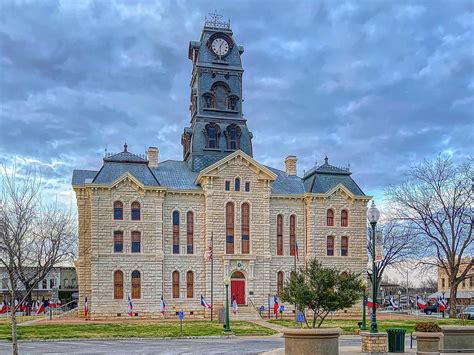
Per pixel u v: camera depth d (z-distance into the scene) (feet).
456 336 99.50
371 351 95.09
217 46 247.29
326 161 246.47
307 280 124.16
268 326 174.29
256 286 221.05
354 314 226.38
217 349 112.68
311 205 231.09
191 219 222.07
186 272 218.38
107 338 134.00
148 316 210.79
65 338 132.36
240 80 248.32
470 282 350.84
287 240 229.86
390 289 449.06
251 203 224.74
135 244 214.07
